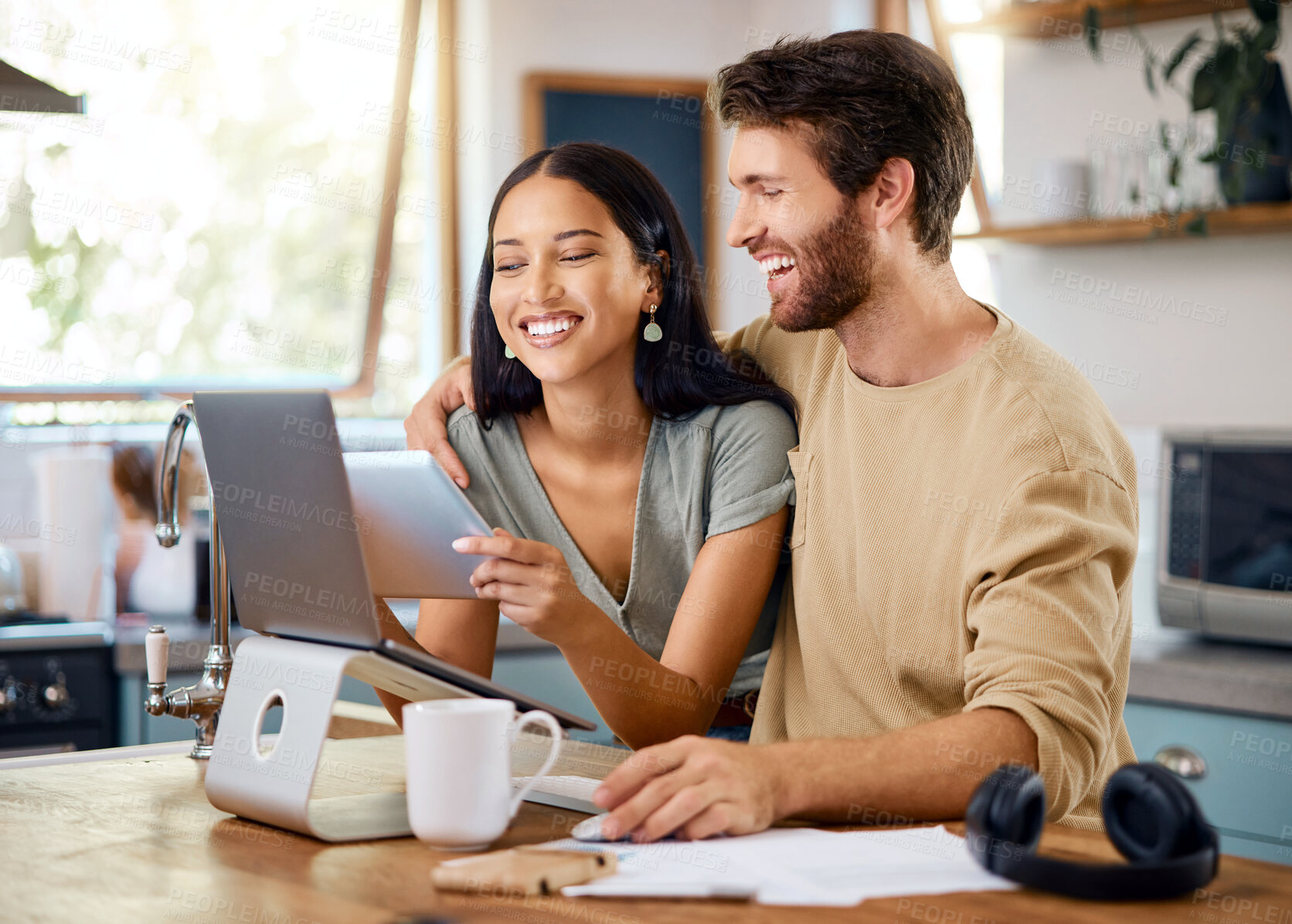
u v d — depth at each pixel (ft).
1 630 9.00
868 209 4.66
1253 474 7.57
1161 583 8.00
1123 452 4.50
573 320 5.10
